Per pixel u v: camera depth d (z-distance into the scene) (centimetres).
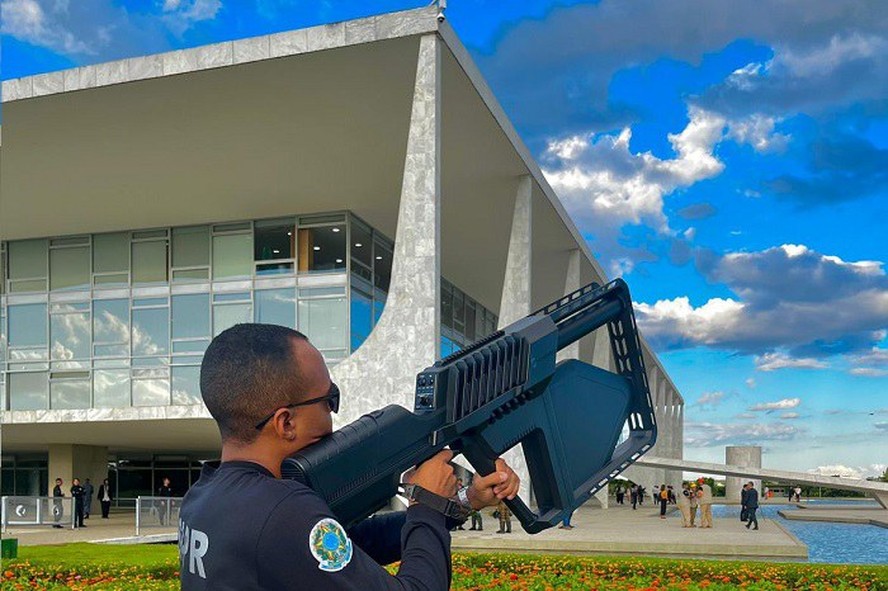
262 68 1719
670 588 866
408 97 1844
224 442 159
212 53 1711
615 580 995
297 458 149
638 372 205
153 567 1104
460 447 168
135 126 1956
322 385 159
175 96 1820
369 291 2711
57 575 1096
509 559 1170
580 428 188
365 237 2709
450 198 2619
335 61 1711
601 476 190
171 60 1731
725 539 1897
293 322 2562
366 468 153
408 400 1816
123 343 2698
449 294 3725
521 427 173
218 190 2369
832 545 2425
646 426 205
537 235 3216
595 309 198
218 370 155
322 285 2556
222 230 2669
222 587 142
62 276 2788
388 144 2062
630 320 206
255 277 2617
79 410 2442
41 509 2198
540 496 183
